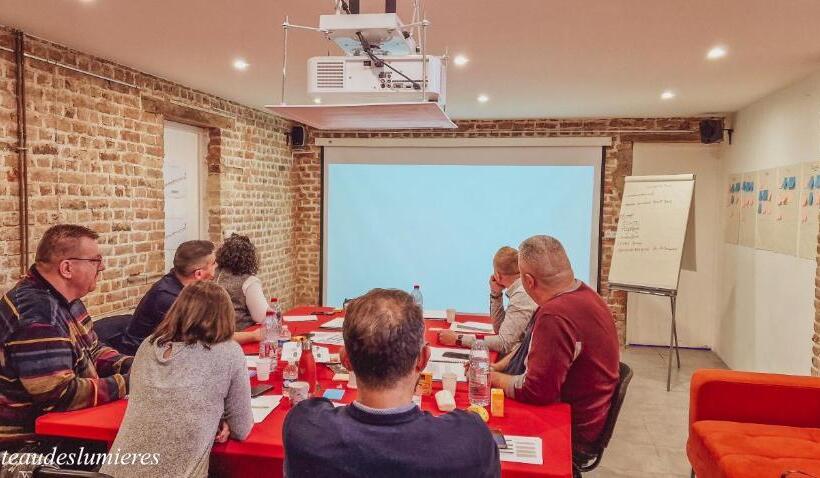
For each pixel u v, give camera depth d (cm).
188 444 158
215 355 168
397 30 209
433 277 656
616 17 269
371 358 115
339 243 673
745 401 263
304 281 683
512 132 615
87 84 349
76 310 222
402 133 643
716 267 566
